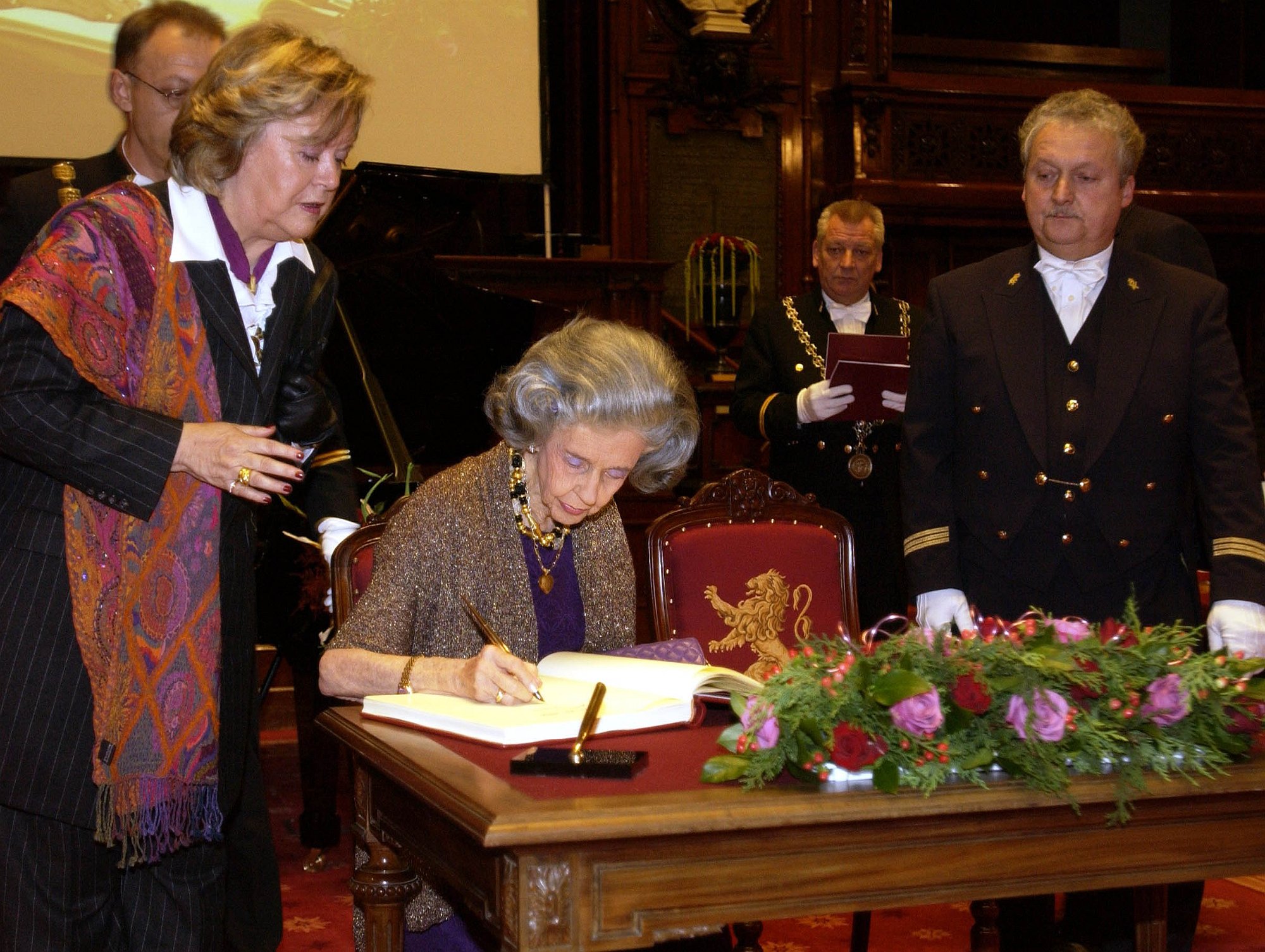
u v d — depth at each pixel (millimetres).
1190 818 1698
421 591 2240
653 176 9078
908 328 4504
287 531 3488
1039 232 2611
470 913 2248
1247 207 9688
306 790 4004
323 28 7883
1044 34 12227
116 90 2910
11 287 1917
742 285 8281
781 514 3053
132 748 1996
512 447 2264
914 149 9406
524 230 9211
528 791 1561
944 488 2678
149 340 2043
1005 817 1612
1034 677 1644
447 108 8156
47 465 1942
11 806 1994
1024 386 2613
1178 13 12117
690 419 2207
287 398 2436
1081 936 2885
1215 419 2518
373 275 5184
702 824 1469
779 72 9305
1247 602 2334
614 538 2406
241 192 2117
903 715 1574
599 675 2074
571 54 9297
